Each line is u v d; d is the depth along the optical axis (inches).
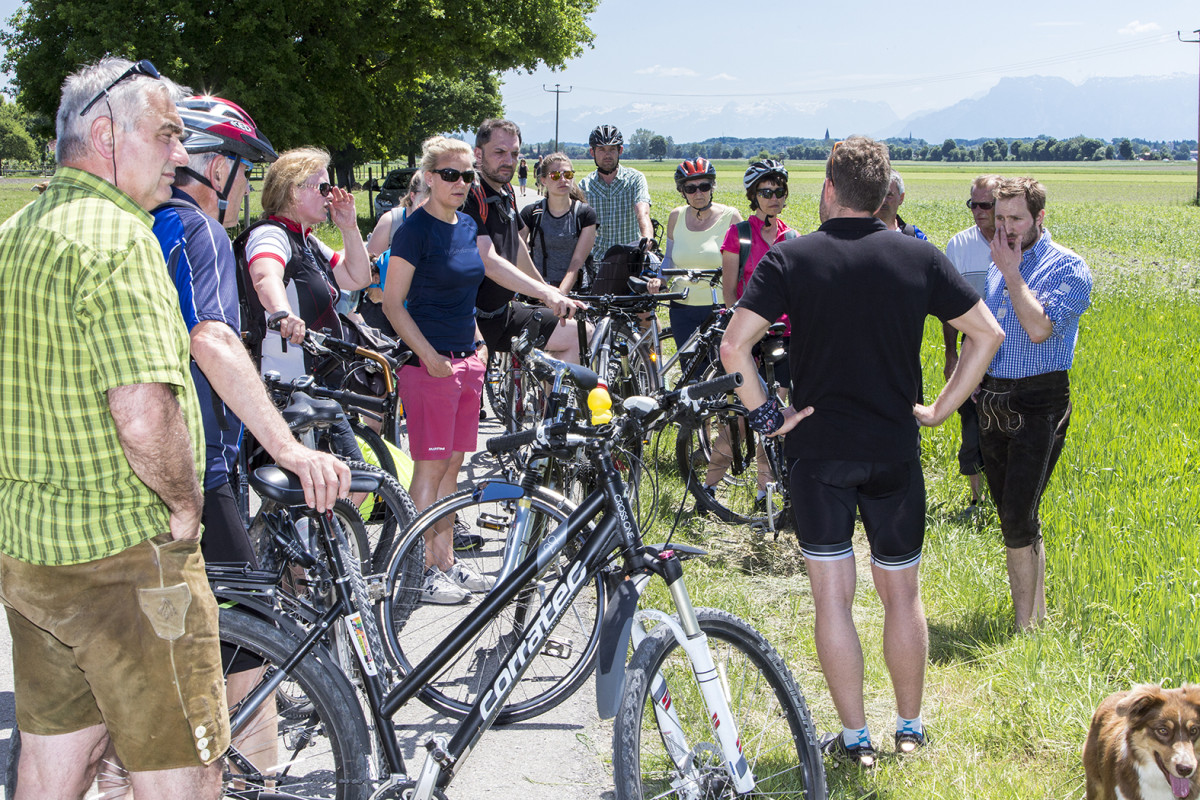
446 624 160.4
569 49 1307.8
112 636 86.2
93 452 83.1
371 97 1153.4
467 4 1133.1
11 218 85.3
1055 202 2667.3
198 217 107.0
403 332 175.8
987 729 142.0
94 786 103.1
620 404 227.3
